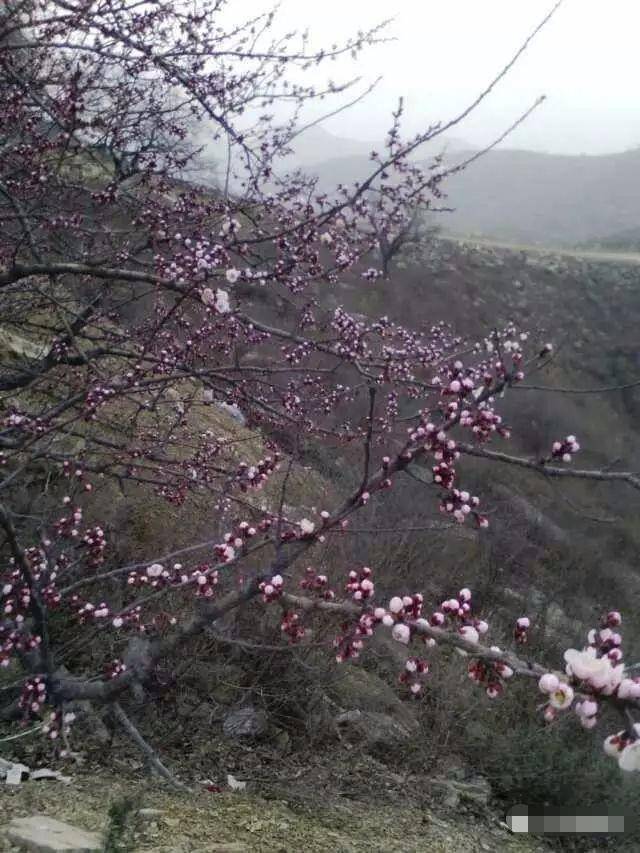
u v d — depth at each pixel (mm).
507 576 10969
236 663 5648
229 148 4109
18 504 5066
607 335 28656
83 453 4652
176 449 6484
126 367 4715
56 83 4035
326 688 5926
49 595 3715
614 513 16547
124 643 4809
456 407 2684
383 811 5301
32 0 3705
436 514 9102
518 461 2627
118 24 3691
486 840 5469
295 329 5297
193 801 4402
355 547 7402
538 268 30844
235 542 3148
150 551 5621
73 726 4715
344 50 3740
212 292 3238
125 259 4246
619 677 1979
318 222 3686
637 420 23453
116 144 4828
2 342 6574
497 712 7078
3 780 4020
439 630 2467
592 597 12773
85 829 3537
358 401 7867
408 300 22422
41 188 4555
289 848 4098
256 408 5285
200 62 3977
